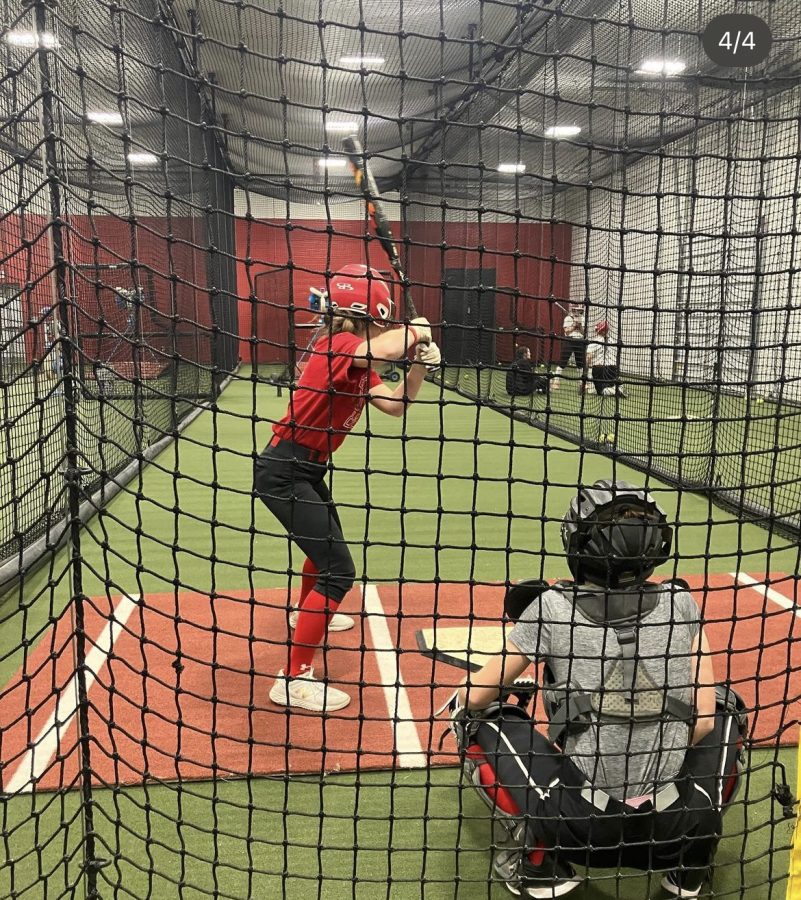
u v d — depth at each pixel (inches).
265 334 637.3
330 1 262.8
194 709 107.4
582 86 274.8
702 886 75.4
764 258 203.2
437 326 65.7
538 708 105.7
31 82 65.6
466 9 265.1
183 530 200.4
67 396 64.1
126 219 62.6
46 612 141.1
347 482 256.8
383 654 124.9
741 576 163.5
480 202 64.0
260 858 78.6
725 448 284.8
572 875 71.4
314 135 409.1
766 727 103.0
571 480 262.1
